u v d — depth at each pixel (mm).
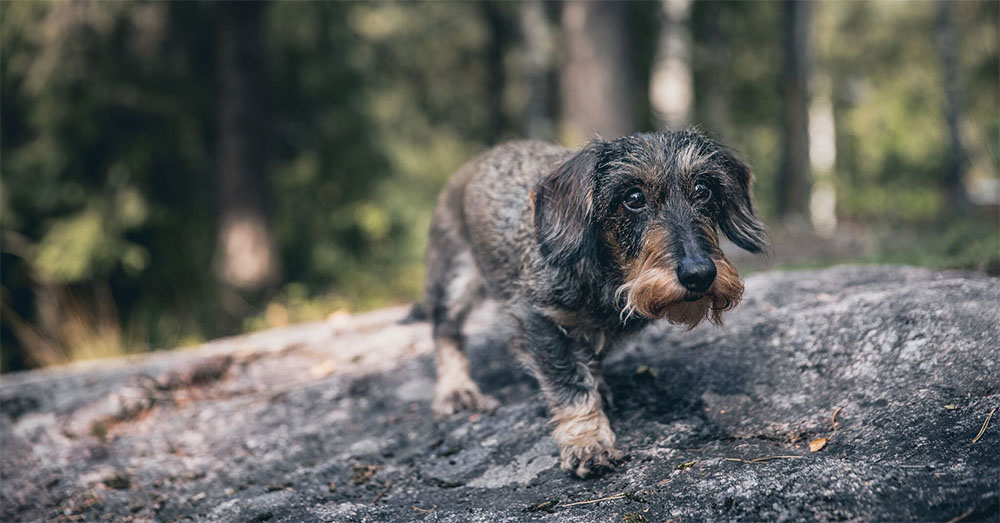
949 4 16125
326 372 5379
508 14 18812
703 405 3717
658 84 14328
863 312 3885
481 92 20078
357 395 4941
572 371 3617
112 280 11648
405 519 3320
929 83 21484
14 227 10898
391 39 15750
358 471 3912
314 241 12711
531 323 3699
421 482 3686
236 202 11125
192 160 11789
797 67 15688
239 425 4777
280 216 12656
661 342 4516
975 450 2791
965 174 16203
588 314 3637
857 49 28156
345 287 12031
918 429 3000
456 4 18750
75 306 10867
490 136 19422
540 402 4160
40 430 4930
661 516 2840
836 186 19766
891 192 19828
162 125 11453
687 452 3332
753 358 3932
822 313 4004
